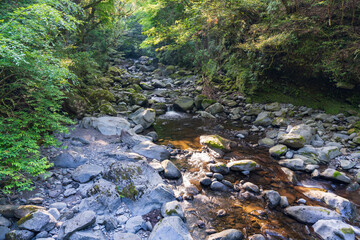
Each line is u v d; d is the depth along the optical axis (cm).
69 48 877
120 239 280
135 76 1919
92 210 338
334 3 785
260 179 489
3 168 328
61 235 275
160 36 1366
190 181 473
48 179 408
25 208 309
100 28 1516
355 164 523
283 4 904
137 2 1680
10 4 436
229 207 388
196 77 1672
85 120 727
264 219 359
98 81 1249
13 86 402
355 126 692
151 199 371
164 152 573
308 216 351
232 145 675
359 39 751
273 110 960
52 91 449
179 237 291
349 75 792
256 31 1041
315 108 912
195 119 978
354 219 355
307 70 931
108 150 565
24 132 374
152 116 856
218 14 964
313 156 566
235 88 1224
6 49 258
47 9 321
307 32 874
